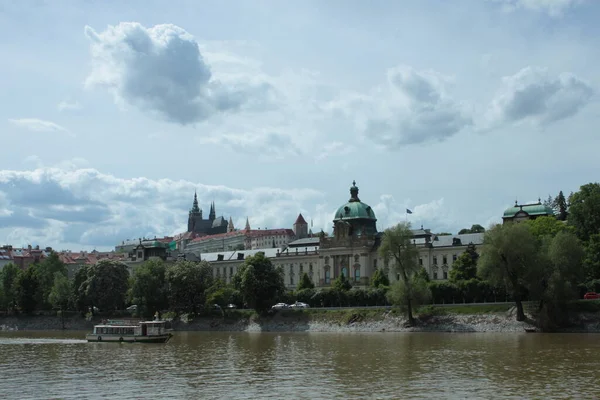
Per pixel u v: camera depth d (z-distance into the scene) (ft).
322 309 595.47
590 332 458.09
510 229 481.87
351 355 342.85
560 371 270.46
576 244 472.85
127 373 288.10
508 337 431.84
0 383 263.08
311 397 224.53
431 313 534.37
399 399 218.79
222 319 634.43
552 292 464.24
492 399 216.33
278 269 635.25
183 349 400.88
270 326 597.11
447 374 267.59
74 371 297.12
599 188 580.30
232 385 250.98
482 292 557.33
